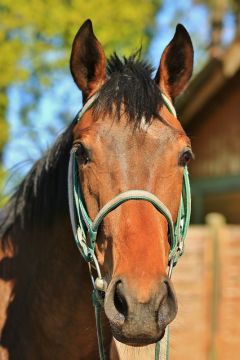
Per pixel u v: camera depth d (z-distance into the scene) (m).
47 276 3.60
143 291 2.86
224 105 12.47
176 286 8.27
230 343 8.13
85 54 3.53
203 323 8.20
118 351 3.50
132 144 3.17
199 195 13.07
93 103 3.40
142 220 3.05
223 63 10.86
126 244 3.01
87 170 3.21
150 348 3.50
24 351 3.65
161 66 3.58
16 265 3.80
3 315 3.76
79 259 3.49
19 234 3.82
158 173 3.15
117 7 12.69
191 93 11.42
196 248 8.34
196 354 8.13
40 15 12.38
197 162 12.99
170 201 3.18
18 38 12.41
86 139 3.21
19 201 3.85
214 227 8.34
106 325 3.49
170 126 3.25
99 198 3.16
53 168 3.68
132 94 3.25
